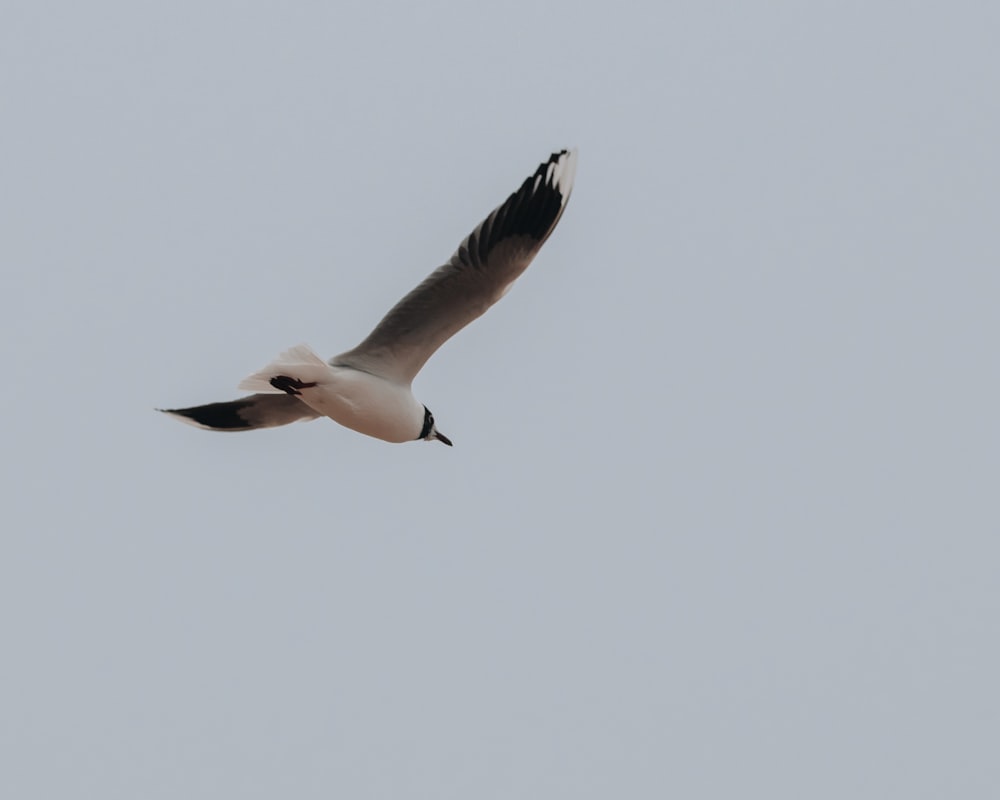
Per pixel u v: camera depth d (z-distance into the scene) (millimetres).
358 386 14859
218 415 17672
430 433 16281
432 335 15141
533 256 14766
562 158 14945
